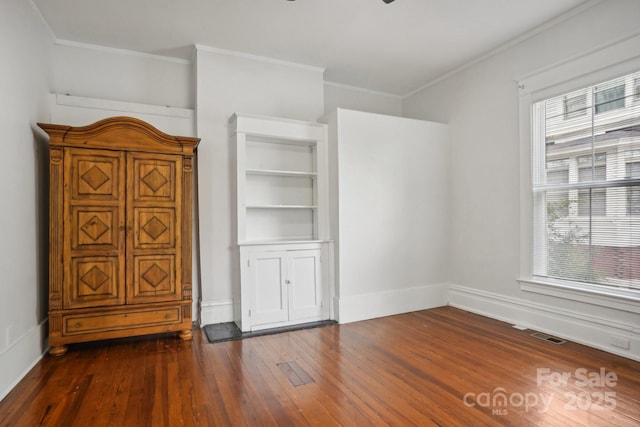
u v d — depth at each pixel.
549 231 3.36
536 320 3.41
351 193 3.83
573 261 3.16
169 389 2.27
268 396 2.17
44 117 3.17
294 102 4.14
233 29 3.37
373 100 5.10
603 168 2.94
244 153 3.59
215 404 2.08
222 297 3.76
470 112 4.16
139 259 3.09
